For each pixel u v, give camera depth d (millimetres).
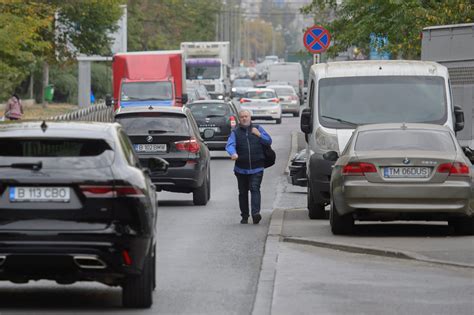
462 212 36281
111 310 24719
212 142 85000
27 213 23484
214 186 63281
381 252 33438
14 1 98562
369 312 24031
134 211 23844
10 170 23625
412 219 36875
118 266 23719
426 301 25344
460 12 70875
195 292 27391
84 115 112875
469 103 57688
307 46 66875
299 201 54625
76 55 147875
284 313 23984
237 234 40344
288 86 165750
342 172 36875
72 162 23875
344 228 38000
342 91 46219
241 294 27094
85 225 23594
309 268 30875
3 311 24547
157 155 50812
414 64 47188
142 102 102625
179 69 104812
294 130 125125
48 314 24188
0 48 94312
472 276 29109
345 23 86625
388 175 36281
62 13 137375
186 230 41656
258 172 43844
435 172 36125
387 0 79625
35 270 23625
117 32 151500
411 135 37781
